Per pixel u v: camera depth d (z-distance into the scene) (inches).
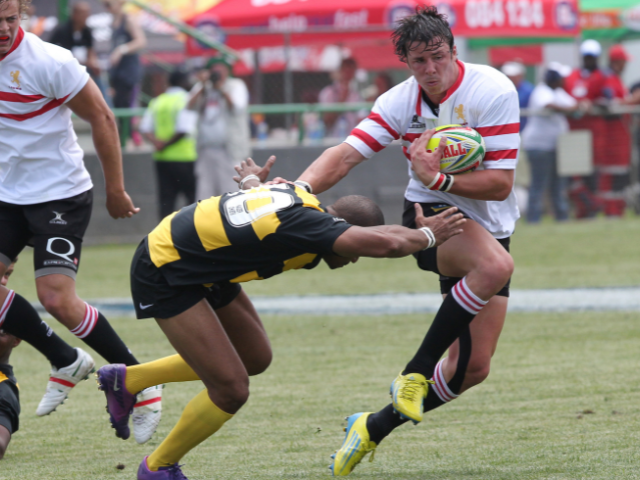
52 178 556.4
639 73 2561.5
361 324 948.6
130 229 1642.5
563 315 962.1
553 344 820.6
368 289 1186.6
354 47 2103.8
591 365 732.0
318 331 916.6
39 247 552.7
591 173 1818.4
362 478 471.2
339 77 1910.7
